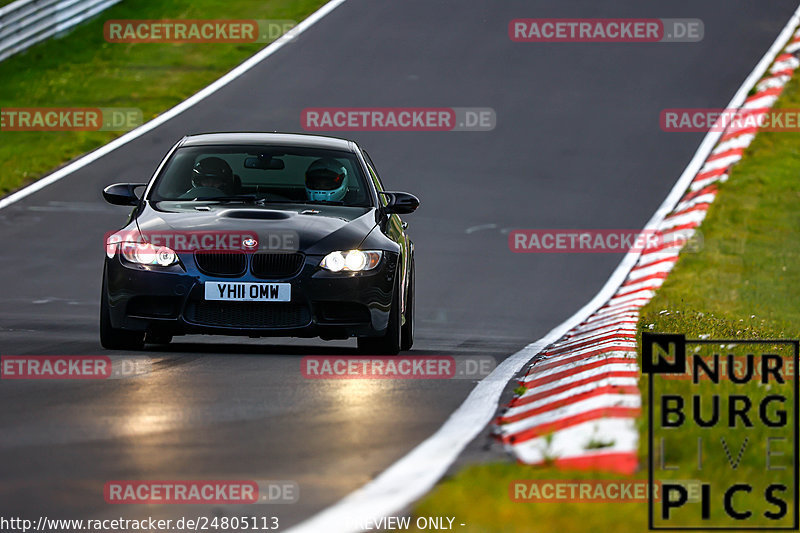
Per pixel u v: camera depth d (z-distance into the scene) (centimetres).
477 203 6638
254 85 8656
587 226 6356
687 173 7488
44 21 9456
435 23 10244
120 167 6919
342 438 1928
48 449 1803
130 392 2348
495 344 3628
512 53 9644
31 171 6825
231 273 2955
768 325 4328
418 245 5800
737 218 6706
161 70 8981
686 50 10025
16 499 1509
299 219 3080
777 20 10981
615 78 9281
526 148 7750
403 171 7150
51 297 4606
